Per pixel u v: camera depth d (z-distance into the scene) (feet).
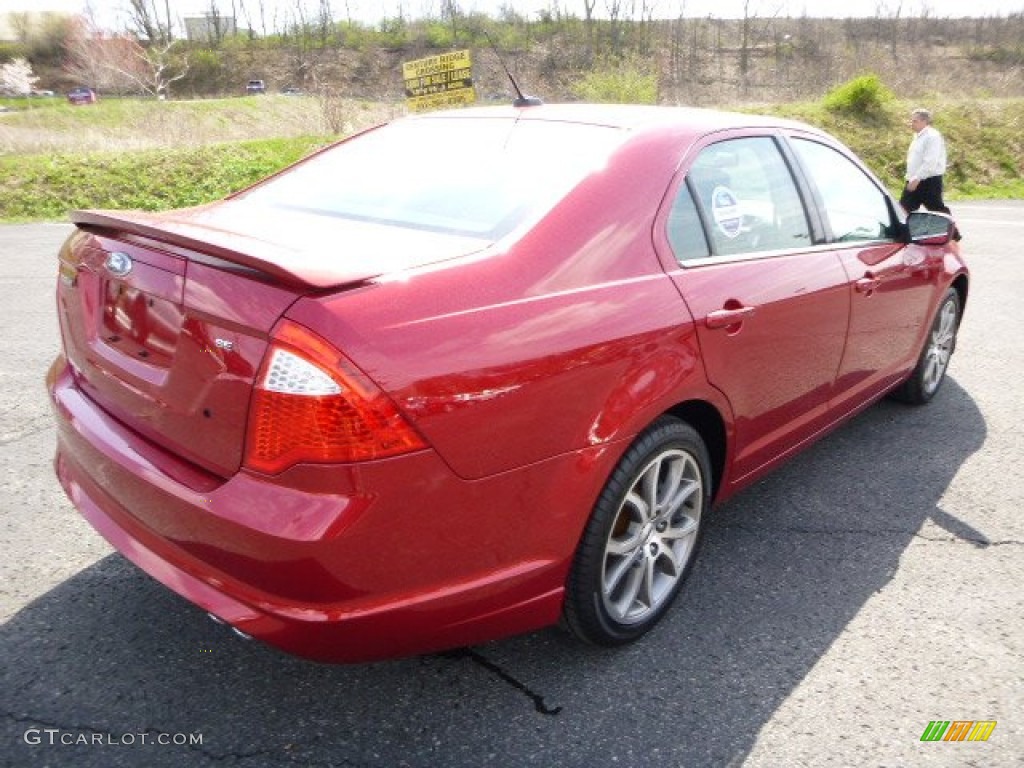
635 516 7.93
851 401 11.85
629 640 8.21
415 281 6.19
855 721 7.34
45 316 19.66
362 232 7.43
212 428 6.06
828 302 10.13
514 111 9.83
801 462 12.81
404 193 8.34
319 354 5.50
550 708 7.34
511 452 6.37
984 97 83.51
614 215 7.73
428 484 5.90
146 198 45.80
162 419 6.53
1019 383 16.89
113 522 7.14
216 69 231.91
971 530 10.85
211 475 6.20
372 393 5.57
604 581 7.65
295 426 5.54
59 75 237.25
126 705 7.13
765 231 9.59
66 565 9.16
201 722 6.98
